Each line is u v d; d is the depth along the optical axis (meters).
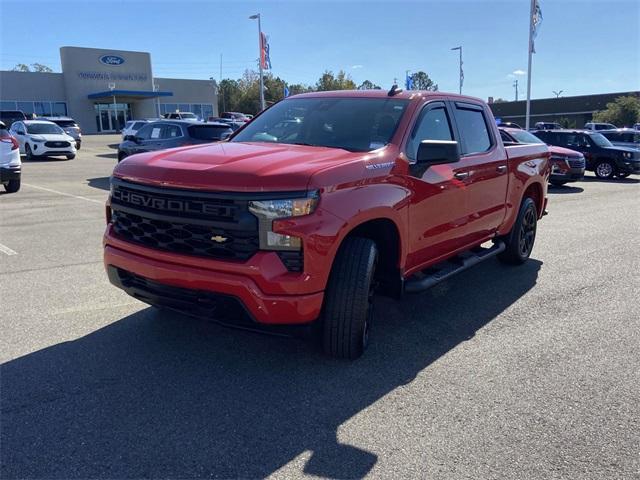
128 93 47.53
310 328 3.51
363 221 3.60
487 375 3.74
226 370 3.74
